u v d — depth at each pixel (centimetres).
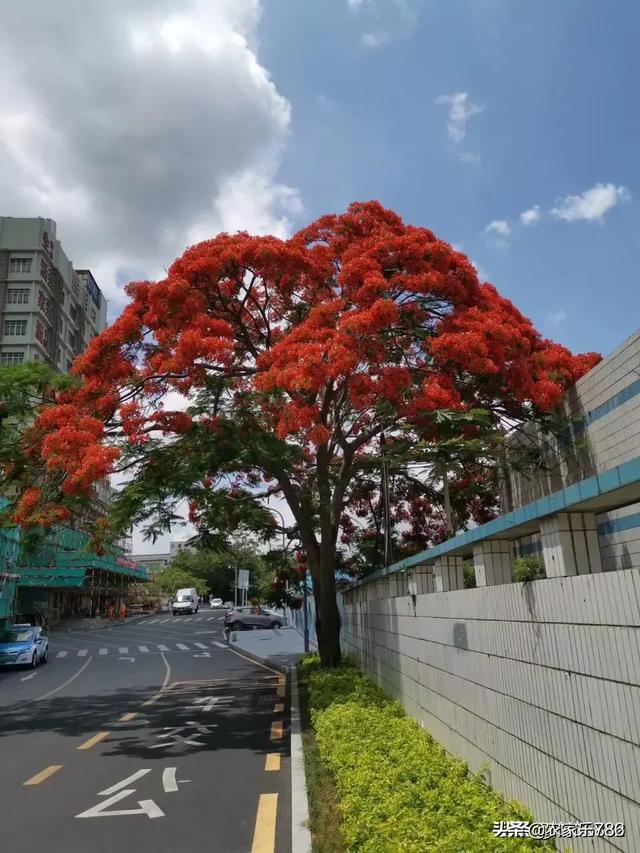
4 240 5134
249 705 1265
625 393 887
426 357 1146
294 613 3806
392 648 939
